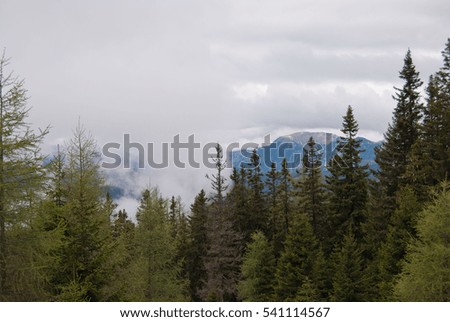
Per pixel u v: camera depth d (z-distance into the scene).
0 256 15.91
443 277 20.28
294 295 34.22
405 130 40.25
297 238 36.62
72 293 17.72
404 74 41.34
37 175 16.00
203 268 51.09
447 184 22.62
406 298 21.27
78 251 18.91
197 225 54.03
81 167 24.75
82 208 19.67
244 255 47.91
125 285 20.92
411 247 22.31
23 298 16.47
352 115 44.09
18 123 15.71
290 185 51.50
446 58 35.09
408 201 29.77
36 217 16.98
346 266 32.03
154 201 39.16
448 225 20.97
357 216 42.91
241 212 53.72
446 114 33.22
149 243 33.22
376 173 42.31
